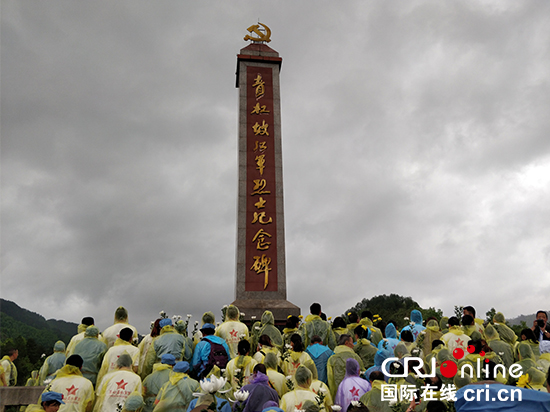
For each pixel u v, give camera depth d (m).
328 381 7.64
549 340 9.29
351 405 4.94
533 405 3.87
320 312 10.08
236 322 10.27
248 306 17.41
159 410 6.42
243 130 20.92
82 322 10.03
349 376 6.71
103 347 8.75
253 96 21.64
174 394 6.56
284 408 5.98
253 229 19.28
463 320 10.00
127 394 7.11
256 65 22.33
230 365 7.44
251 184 20.02
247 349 7.53
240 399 4.64
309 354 8.34
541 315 11.38
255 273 18.59
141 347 9.14
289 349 8.37
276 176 20.25
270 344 8.16
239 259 18.78
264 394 5.65
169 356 7.57
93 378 8.47
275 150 20.72
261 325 9.70
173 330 8.66
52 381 7.02
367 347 8.98
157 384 7.32
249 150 20.59
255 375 6.07
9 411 7.76
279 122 21.25
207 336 8.87
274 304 17.62
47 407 5.83
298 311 17.42
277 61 22.39
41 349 32.09
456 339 9.66
